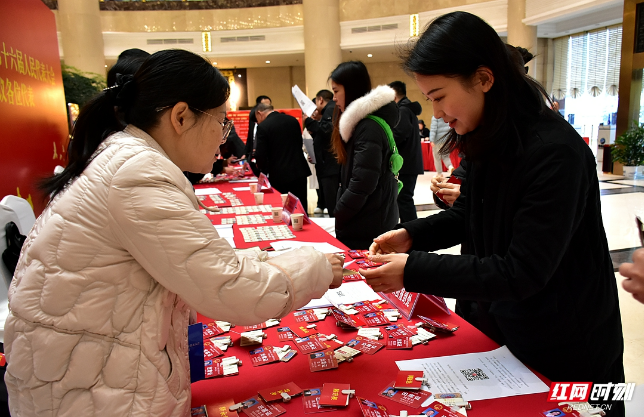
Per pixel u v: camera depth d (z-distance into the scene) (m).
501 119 0.93
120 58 1.76
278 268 0.89
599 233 1.05
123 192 0.73
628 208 5.47
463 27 0.91
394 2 11.29
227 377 1.04
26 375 0.75
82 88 4.30
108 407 0.74
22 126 2.58
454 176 1.88
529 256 0.90
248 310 0.80
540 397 0.93
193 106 0.83
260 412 0.90
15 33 2.58
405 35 11.27
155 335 0.77
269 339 1.22
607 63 10.48
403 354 1.12
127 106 0.84
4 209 1.67
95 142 0.83
